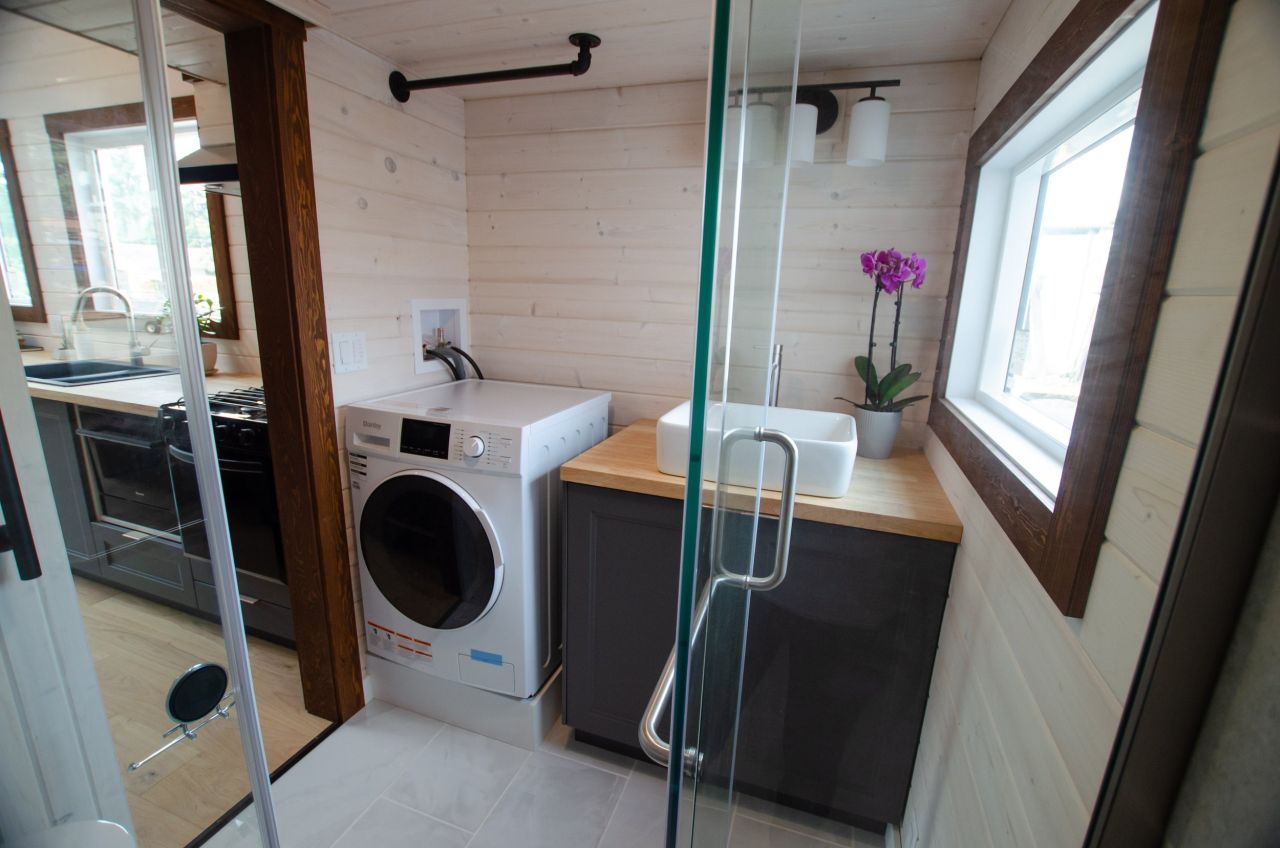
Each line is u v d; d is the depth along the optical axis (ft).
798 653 4.49
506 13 4.74
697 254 6.39
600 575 5.15
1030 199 4.33
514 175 6.89
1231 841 1.21
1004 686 2.73
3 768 3.62
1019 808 2.36
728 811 3.27
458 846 4.68
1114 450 1.74
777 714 4.58
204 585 3.67
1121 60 2.54
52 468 3.48
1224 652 1.24
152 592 3.78
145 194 3.23
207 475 3.53
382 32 5.11
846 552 4.27
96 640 3.77
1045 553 2.16
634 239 6.59
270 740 5.65
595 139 6.50
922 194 5.23
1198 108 1.45
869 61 5.04
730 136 1.70
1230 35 1.35
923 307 5.41
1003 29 4.15
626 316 6.80
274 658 6.79
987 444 3.51
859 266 5.52
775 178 2.77
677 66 5.74
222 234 7.72
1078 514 1.90
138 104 3.11
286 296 4.97
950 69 4.99
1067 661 2.03
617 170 6.49
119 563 3.69
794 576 4.40
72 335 3.36
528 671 5.50
